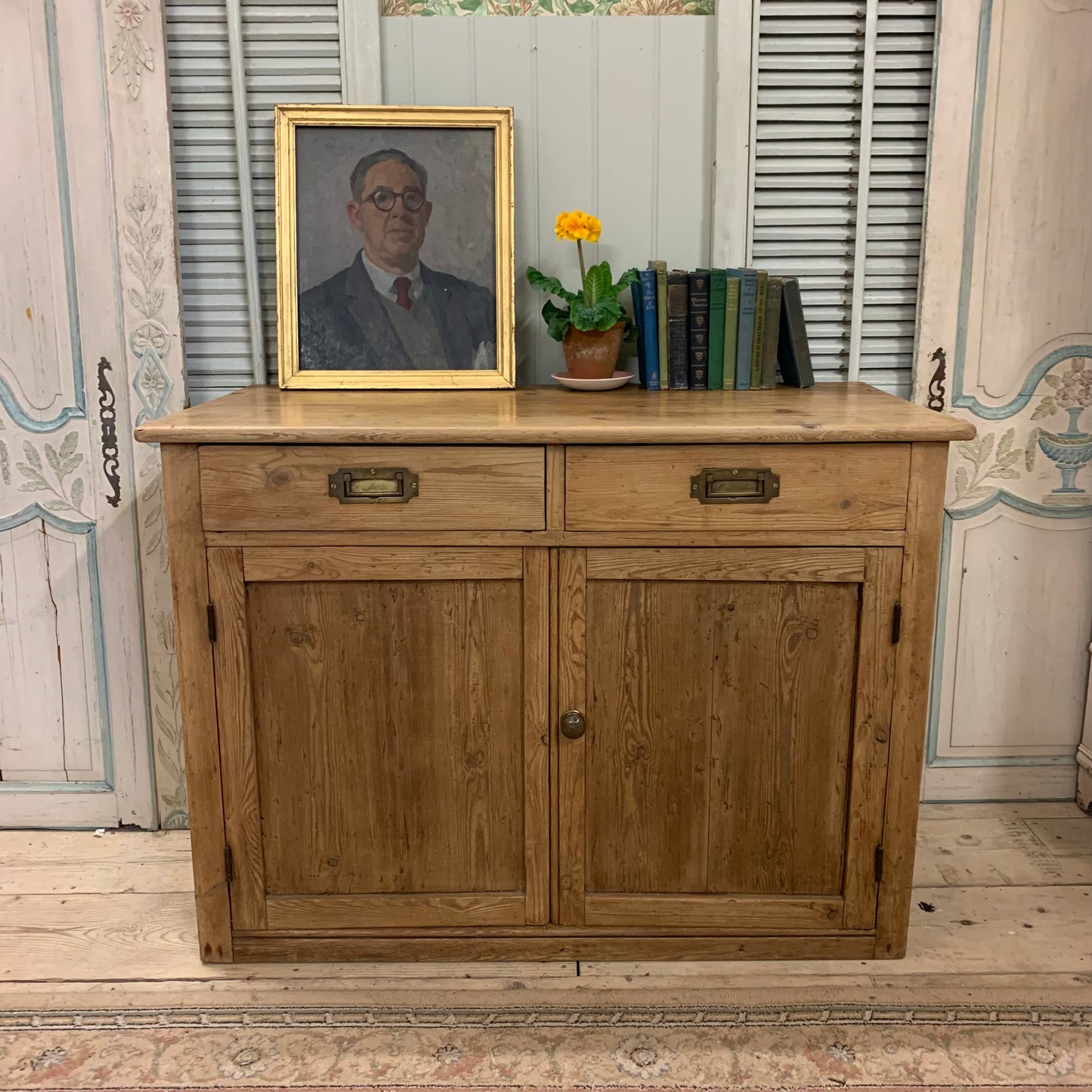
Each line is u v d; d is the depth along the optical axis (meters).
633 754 1.64
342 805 1.66
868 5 1.87
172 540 1.55
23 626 2.05
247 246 1.94
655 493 1.54
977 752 2.18
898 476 1.53
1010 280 1.98
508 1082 1.46
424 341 1.92
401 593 1.58
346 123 1.87
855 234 1.97
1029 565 2.10
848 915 1.69
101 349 1.95
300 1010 1.60
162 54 1.84
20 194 1.89
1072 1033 1.55
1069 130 1.92
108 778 2.11
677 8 1.95
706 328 1.91
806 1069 1.48
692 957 1.71
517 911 1.69
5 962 1.71
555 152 1.96
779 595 1.58
